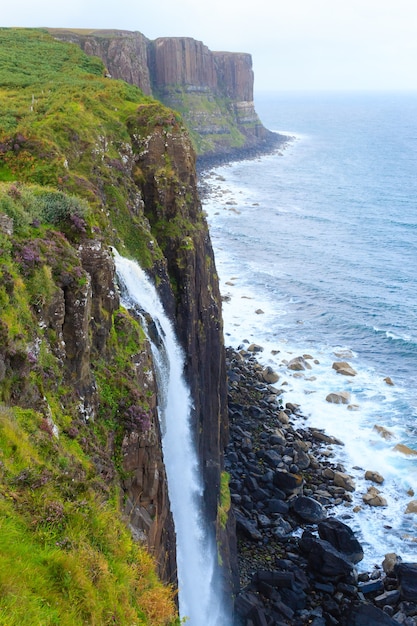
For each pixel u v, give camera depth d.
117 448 25.44
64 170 39.06
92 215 31.16
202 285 50.88
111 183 43.75
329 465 59.72
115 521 19.41
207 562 39.91
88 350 25.08
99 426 24.61
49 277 23.72
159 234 48.16
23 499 16.36
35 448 18.72
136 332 30.66
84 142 44.56
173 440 39.16
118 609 16.12
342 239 136.88
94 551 16.80
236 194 184.25
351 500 54.91
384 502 54.34
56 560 15.23
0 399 18.83
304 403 70.88
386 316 94.75
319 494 55.25
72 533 16.45
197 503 41.81
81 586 15.18
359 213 160.75
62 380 23.23
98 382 26.09
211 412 52.09
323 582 44.50
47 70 77.56
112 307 29.25
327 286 107.31
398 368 79.75
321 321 93.56
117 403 26.50
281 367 79.12
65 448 20.64
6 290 21.25
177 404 41.59
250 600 41.12
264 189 193.75
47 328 23.03
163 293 43.59
